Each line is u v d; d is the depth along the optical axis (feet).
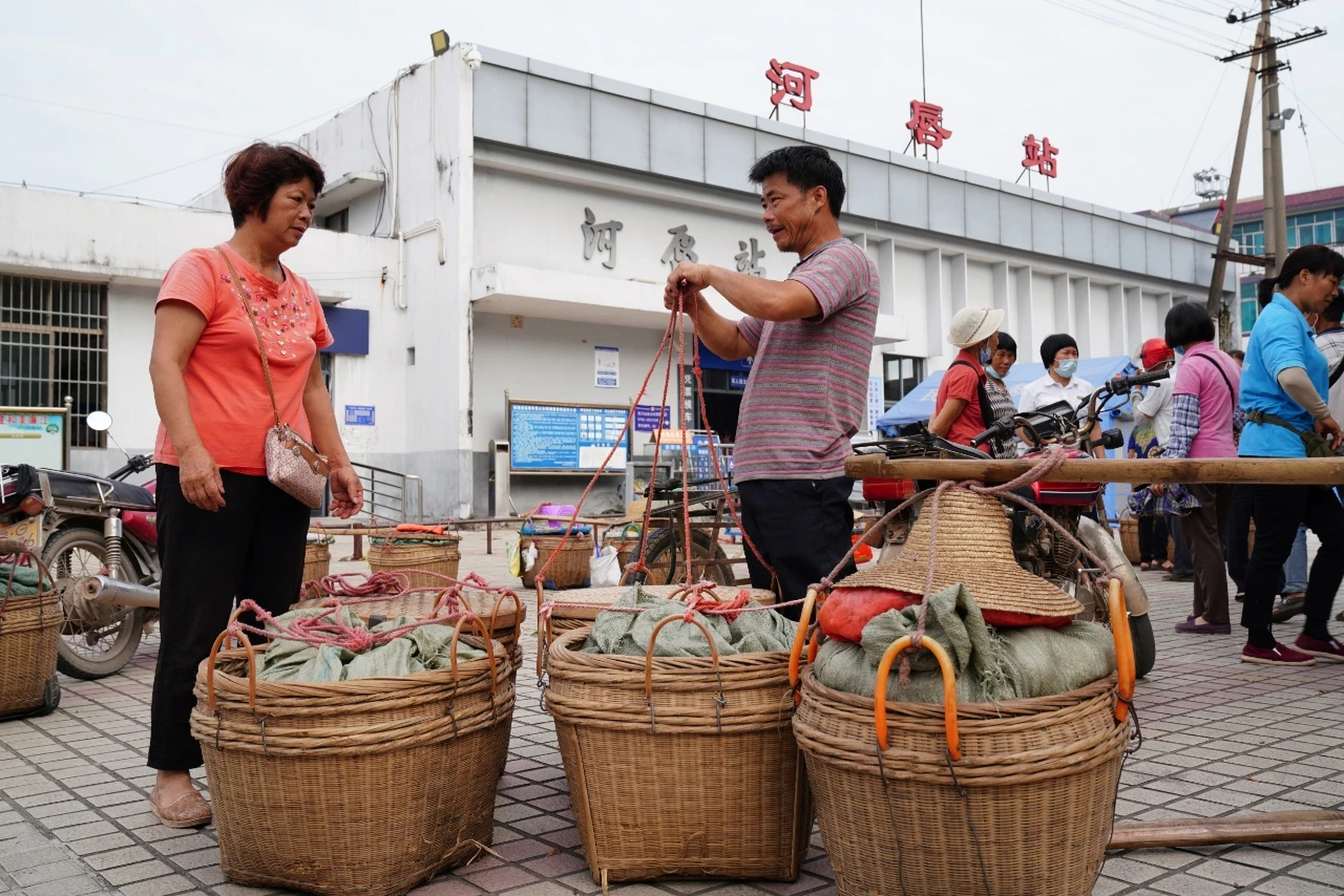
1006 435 13.16
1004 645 6.24
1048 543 12.05
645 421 56.95
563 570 24.58
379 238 52.95
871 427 67.82
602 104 54.70
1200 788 9.52
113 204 44.01
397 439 53.42
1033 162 81.15
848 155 65.36
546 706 8.31
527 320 54.65
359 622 8.61
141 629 16.21
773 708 7.32
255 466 9.43
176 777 9.21
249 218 9.80
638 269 57.82
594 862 7.59
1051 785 5.77
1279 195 67.00
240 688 7.22
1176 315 17.72
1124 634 6.16
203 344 9.29
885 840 6.01
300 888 7.41
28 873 7.89
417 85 52.95
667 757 7.34
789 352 9.41
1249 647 15.60
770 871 7.54
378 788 7.18
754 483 9.40
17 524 15.14
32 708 13.09
